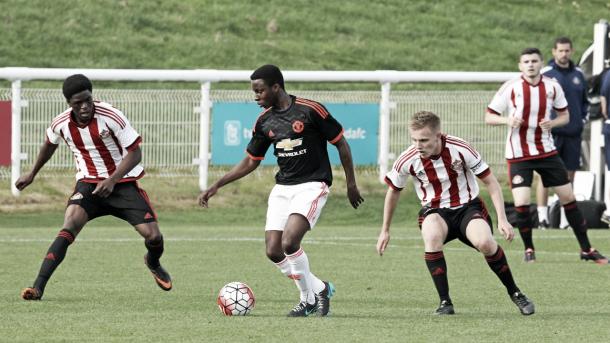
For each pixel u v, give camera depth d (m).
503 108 47.09
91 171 34.09
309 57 112.62
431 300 34.75
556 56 57.84
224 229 61.66
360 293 36.44
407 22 124.81
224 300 30.33
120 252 48.53
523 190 46.66
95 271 41.81
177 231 59.97
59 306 32.22
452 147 30.23
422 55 116.50
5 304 32.53
